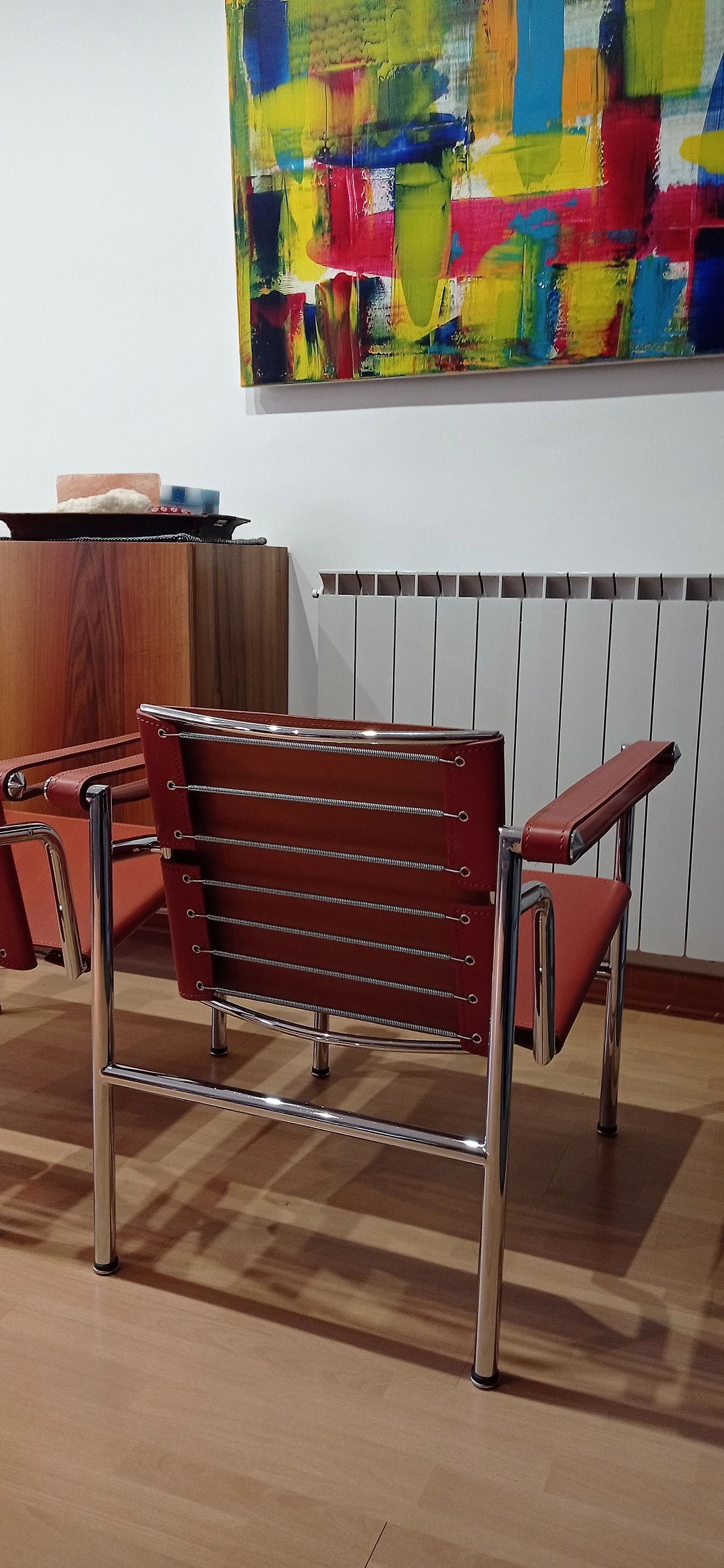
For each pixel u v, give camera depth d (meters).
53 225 2.60
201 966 1.33
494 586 2.24
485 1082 1.87
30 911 1.47
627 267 2.02
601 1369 1.21
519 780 2.19
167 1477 1.05
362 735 1.04
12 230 2.65
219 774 1.20
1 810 1.31
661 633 2.03
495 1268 1.15
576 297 2.07
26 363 2.69
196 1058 1.93
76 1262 1.37
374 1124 1.17
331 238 2.24
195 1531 0.99
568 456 2.18
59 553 2.15
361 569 2.41
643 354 2.04
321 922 1.22
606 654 2.08
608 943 1.37
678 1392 1.17
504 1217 1.14
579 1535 0.99
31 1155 1.62
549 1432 1.12
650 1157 1.64
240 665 2.27
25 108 2.57
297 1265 1.37
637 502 2.14
